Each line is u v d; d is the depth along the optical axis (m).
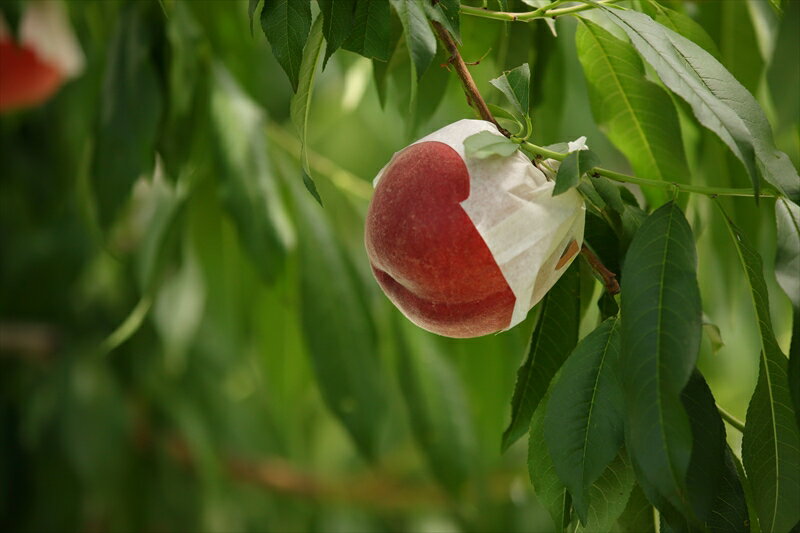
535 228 1.05
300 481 2.29
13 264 2.17
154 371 2.19
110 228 1.38
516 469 2.11
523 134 1.08
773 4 1.11
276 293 1.48
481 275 1.05
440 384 1.57
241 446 2.26
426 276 1.06
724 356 1.99
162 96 1.39
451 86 1.40
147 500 2.22
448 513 2.27
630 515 1.14
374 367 1.49
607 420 1.05
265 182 1.44
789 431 1.07
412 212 1.05
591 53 1.22
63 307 2.22
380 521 2.49
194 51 1.44
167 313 1.88
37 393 2.18
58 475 2.22
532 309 1.22
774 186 1.03
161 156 1.42
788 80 0.99
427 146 1.07
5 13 1.38
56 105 1.95
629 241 1.10
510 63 1.30
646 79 1.22
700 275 1.52
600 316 1.12
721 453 1.05
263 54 1.87
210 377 2.22
